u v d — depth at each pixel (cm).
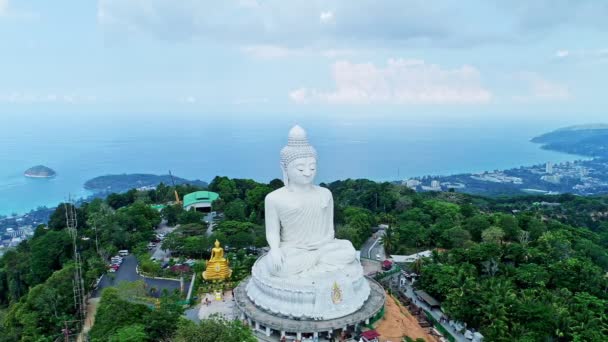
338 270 4650
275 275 4594
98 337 4209
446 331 4884
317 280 4466
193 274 6662
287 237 4869
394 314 4950
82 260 6888
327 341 4291
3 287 7406
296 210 4750
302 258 4631
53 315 5275
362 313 4541
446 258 6556
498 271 6053
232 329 3847
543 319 4631
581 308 4891
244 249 7669
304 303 4397
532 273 5809
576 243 7550
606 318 4809
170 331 4253
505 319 4616
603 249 7538
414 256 7619
